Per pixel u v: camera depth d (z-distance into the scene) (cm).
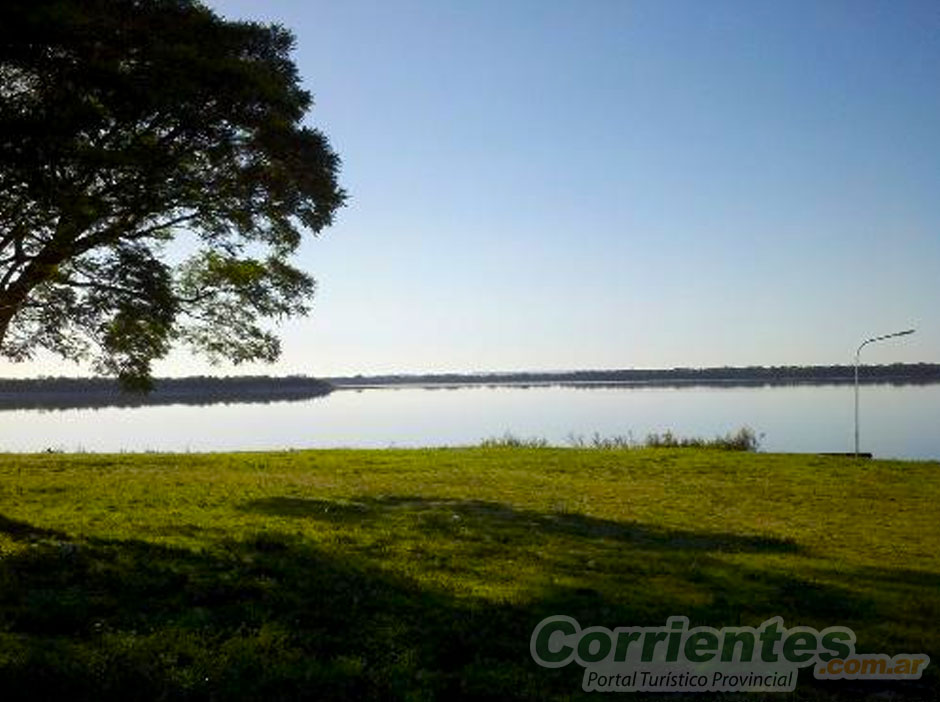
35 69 1335
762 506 1922
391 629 839
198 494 1794
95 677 679
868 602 1020
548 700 693
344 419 8156
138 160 1446
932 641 870
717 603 995
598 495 2039
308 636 807
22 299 1595
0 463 2342
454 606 937
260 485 2005
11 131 1209
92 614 853
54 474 2112
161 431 6350
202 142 1636
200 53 1545
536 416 7931
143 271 1655
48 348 1864
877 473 2562
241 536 1283
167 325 1773
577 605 966
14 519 1380
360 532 1385
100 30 1426
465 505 1802
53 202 1338
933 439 5075
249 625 838
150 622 831
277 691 676
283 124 1684
